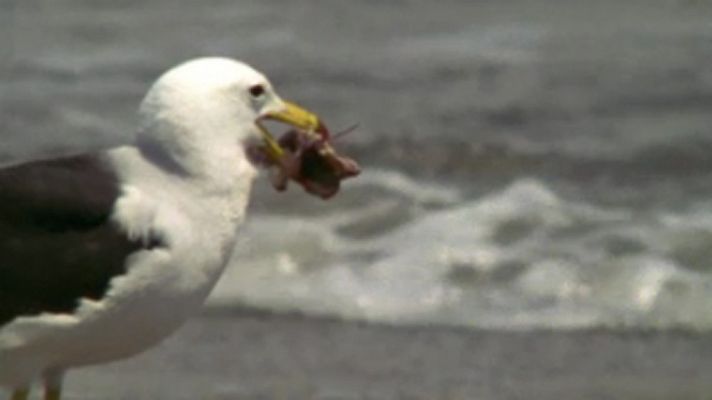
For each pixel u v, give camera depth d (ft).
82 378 47.96
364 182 62.49
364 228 59.41
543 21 92.22
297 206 60.59
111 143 70.59
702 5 93.71
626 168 66.95
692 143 69.67
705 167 67.05
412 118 74.49
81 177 35.37
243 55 86.74
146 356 49.90
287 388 47.26
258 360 49.67
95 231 34.96
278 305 54.03
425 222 59.72
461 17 94.12
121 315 35.12
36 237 35.01
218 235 35.68
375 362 49.67
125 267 34.86
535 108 75.92
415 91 79.30
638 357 50.34
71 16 94.43
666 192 63.82
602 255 56.80
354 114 75.36
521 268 56.34
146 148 35.81
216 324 52.60
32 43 88.48
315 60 85.25
